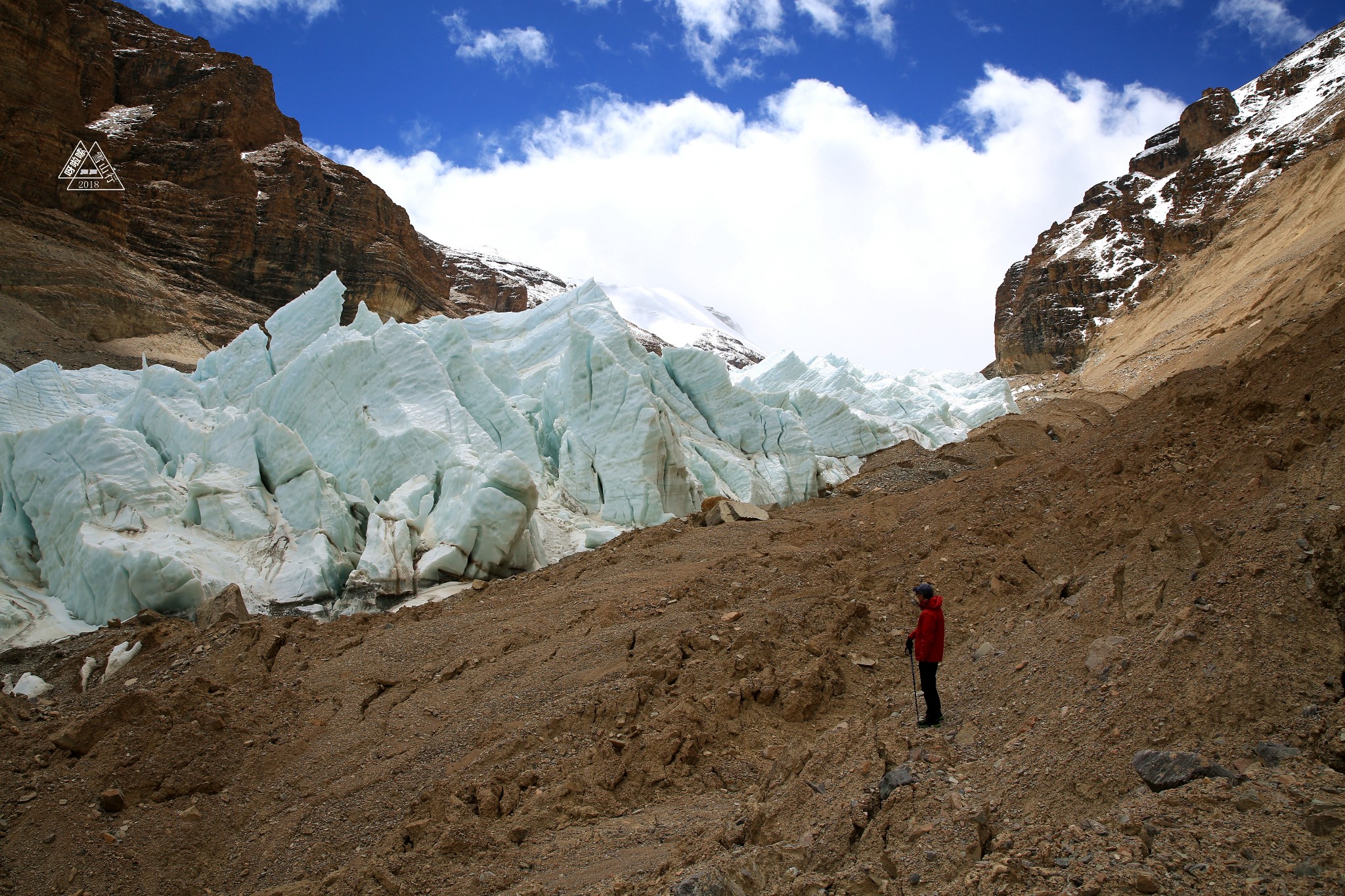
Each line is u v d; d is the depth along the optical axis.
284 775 11.42
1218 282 77.12
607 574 18.33
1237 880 5.03
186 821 10.54
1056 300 104.94
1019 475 17.80
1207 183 105.31
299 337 33.09
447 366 29.83
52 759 11.36
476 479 22.48
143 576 18.58
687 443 33.75
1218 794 5.78
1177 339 69.56
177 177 84.25
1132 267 103.62
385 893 8.41
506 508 21.69
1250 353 16.80
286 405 28.44
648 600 15.44
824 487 37.16
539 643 14.29
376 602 20.34
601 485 28.38
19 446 21.95
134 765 11.15
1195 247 94.81
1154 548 9.99
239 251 82.31
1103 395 51.62
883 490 26.75
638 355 35.84
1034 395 80.06
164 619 17.77
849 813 7.16
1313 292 39.66
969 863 6.09
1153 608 8.93
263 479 23.88
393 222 101.50
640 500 27.39
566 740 10.95
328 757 11.62
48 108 73.06
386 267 91.06
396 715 12.51
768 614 13.49
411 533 22.30
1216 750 6.33
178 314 69.75
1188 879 5.15
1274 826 5.37
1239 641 6.99
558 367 33.50
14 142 68.06
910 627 13.16
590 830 9.23
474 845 8.94
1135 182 122.81
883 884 6.22
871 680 11.97
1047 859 5.72
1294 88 115.00
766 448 36.84
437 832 9.23
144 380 28.98
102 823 10.38
